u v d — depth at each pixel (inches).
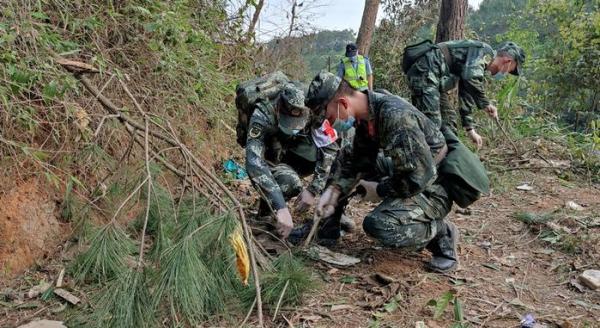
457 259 122.2
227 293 101.8
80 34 136.3
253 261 98.5
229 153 185.2
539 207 171.8
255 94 123.1
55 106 115.4
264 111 120.8
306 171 141.1
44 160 117.7
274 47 299.6
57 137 121.5
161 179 141.3
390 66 354.9
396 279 114.4
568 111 388.5
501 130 227.8
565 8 365.1
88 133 124.1
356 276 116.0
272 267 107.7
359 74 223.1
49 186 116.3
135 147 138.4
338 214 132.2
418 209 112.9
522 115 278.7
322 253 124.1
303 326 96.5
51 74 109.6
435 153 114.0
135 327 89.3
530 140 244.8
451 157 116.0
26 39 110.8
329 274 116.5
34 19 120.2
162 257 97.0
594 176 210.1
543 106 379.6
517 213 161.9
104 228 102.8
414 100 172.7
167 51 152.6
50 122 117.3
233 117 188.1
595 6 363.6
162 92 153.9
